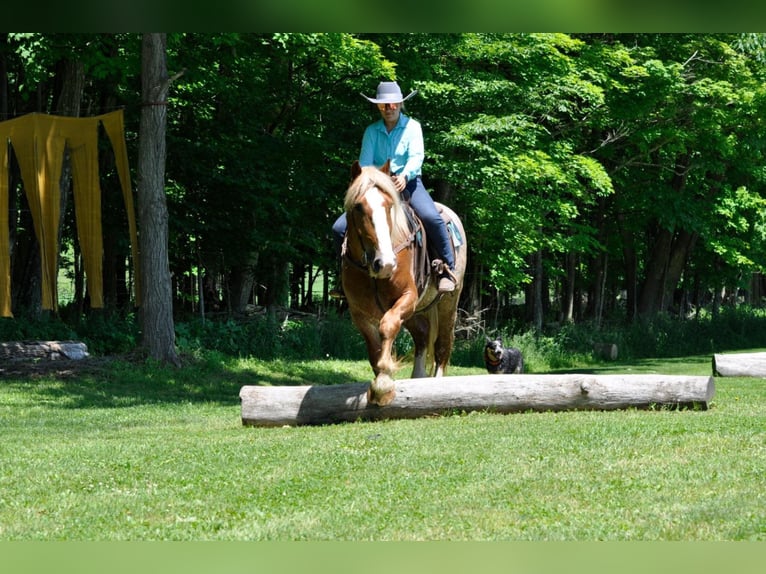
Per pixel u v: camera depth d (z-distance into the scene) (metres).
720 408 10.09
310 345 23.91
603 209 34.38
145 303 18.97
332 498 6.39
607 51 27.12
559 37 24.81
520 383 9.89
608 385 9.87
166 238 19.02
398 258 9.05
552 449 7.66
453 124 24.25
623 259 41.59
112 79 24.33
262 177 23.66
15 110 24.73
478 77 24.78
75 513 6.23
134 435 10.18
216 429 10.23
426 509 6.01
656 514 5.70
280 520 5.87
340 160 24.69
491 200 25.83
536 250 28.73
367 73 24.44
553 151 26.88
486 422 9.17
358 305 9.30
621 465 7.00
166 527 5.81
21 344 18.50
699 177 34.91
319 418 9.86
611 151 30.97
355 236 8.96
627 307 37.22
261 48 24.19
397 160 9.84
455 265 10.65
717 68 29.89
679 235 37.34
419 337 10.84
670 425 8.62
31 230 22.66
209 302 29.66
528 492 6.34
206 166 24.31
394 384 9.26
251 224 24.77
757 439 7.88
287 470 7.28
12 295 22.89
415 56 23.77
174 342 19.22
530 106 25.62
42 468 7.78
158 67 18.73
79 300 26.62
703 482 6.43
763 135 31.88
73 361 18.31
